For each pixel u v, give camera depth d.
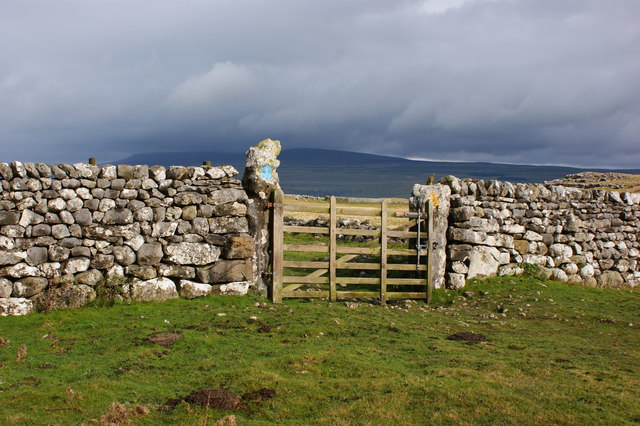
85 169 14.40
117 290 14.38
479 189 20.22
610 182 75.00
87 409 8.22
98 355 10.80
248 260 16.27
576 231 21.92
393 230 18.31
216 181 16.09
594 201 22.55
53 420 7.76
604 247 22.70
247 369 9.99
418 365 10.79
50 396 8.48
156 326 12.78
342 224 29.94
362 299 18.08
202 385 9.48
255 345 11.88
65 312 13.41
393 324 14.34
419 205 18.67
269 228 16.92
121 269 14.62
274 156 16.91
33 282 13.41
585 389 9.46
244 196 16.39
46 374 9.54
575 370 10.65
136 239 14.82
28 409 8.05
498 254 20.33
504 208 20.61
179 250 15.27
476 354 11.73
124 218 14.67
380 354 11.50
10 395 8.38
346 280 17.55
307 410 8.62
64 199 14.03
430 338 13.14
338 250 17.45
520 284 19.78
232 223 16.09
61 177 14.06
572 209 22.11
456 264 19.34
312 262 17.14
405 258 21.00
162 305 14.59
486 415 8.30
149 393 9.03
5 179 13.38
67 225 14.05
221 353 11.27
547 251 21.50
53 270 13.73
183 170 15.55
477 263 19.73
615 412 8.52
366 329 13.66
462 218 19.38
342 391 9.32
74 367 9.98
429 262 18.39
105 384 9.16
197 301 15.19
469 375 9.95
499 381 9.67
